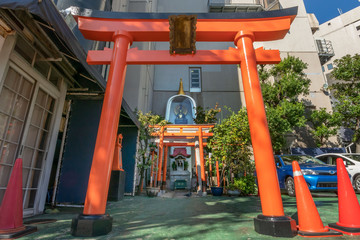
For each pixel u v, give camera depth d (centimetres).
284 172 694
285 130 1309
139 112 910
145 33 326
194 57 332
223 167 923
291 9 332
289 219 223
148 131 946
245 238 210
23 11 285
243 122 880
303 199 235
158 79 2377
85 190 511
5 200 226
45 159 398
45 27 311
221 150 884
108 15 323
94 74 394
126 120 821
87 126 554
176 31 316
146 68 1780
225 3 2417
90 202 237
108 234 229
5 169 301
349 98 1479
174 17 307
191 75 2434
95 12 322
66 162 529
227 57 330
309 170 611
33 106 355
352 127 1502
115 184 622
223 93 2311
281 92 1511
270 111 1332
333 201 505
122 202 571
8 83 304
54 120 423
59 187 512
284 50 2122
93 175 247
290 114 1355
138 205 501
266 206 238
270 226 220
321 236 212
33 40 340
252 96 286
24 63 329
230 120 920
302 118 1385
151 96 2191
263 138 262
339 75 1540
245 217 331
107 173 253
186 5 2691
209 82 2359
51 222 300
